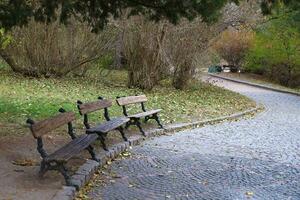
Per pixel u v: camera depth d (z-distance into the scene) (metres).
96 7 12.06
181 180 8.16
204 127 14.79
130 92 21.94
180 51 23.73
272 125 15.70
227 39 48.22
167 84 25.97
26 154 8.93
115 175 8.35
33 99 17.25
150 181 8.04
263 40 37.84
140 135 11.99
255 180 8.32
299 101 25.02
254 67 42.38
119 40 25.98
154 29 22.23
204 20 12.20
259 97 26.67
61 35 25.98
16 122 12.24
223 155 10.45
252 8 24.59
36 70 25.86
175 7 11.77
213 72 49.75
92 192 7.26
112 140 10.99
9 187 6.82
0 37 18.73
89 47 26.19
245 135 13.41
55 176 7.51
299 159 10.22
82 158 8.85
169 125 13.98
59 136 11.01
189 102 20.05
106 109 11.45
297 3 11.66
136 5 12.20
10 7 10.95
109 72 29.42
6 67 29.11
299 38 34.19
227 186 7.87
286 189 7.79
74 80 25.89
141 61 22.78
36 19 11.90
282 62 36.28
